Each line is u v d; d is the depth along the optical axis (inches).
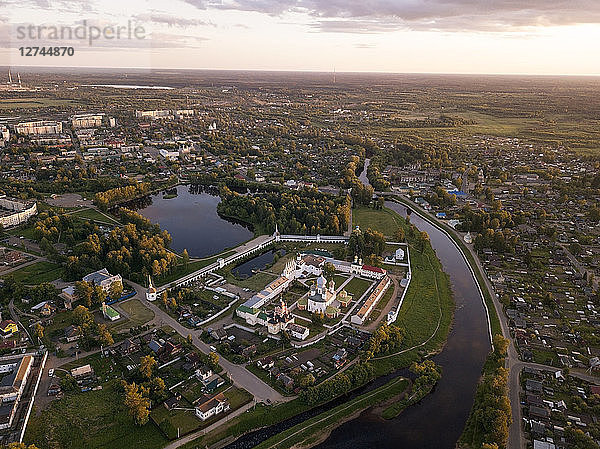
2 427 7746.1
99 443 7687.0
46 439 7637.8
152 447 7662.4
